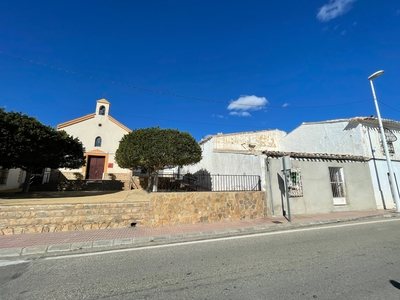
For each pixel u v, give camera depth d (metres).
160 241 6.52
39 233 7.02
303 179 11.44
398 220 9.55
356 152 14.18
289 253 5.23
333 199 12.05
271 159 10.98
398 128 15.83
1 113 9.98
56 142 12.55
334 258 4.83
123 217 8.08
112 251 5.58
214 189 14.18
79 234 6.93
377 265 4.40
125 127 20.62
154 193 8.57
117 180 17.02
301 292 3.37
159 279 3.93
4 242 6.05
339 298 3.18
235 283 3.71
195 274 4.12
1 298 3.35
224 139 18.89
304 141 18.00
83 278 4.02
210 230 7.54
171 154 10.95
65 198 10.31
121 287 3.65
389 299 3.13
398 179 14.45
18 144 10.22
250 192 10.03
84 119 20.03
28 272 4.32
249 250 5.51
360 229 7.74
